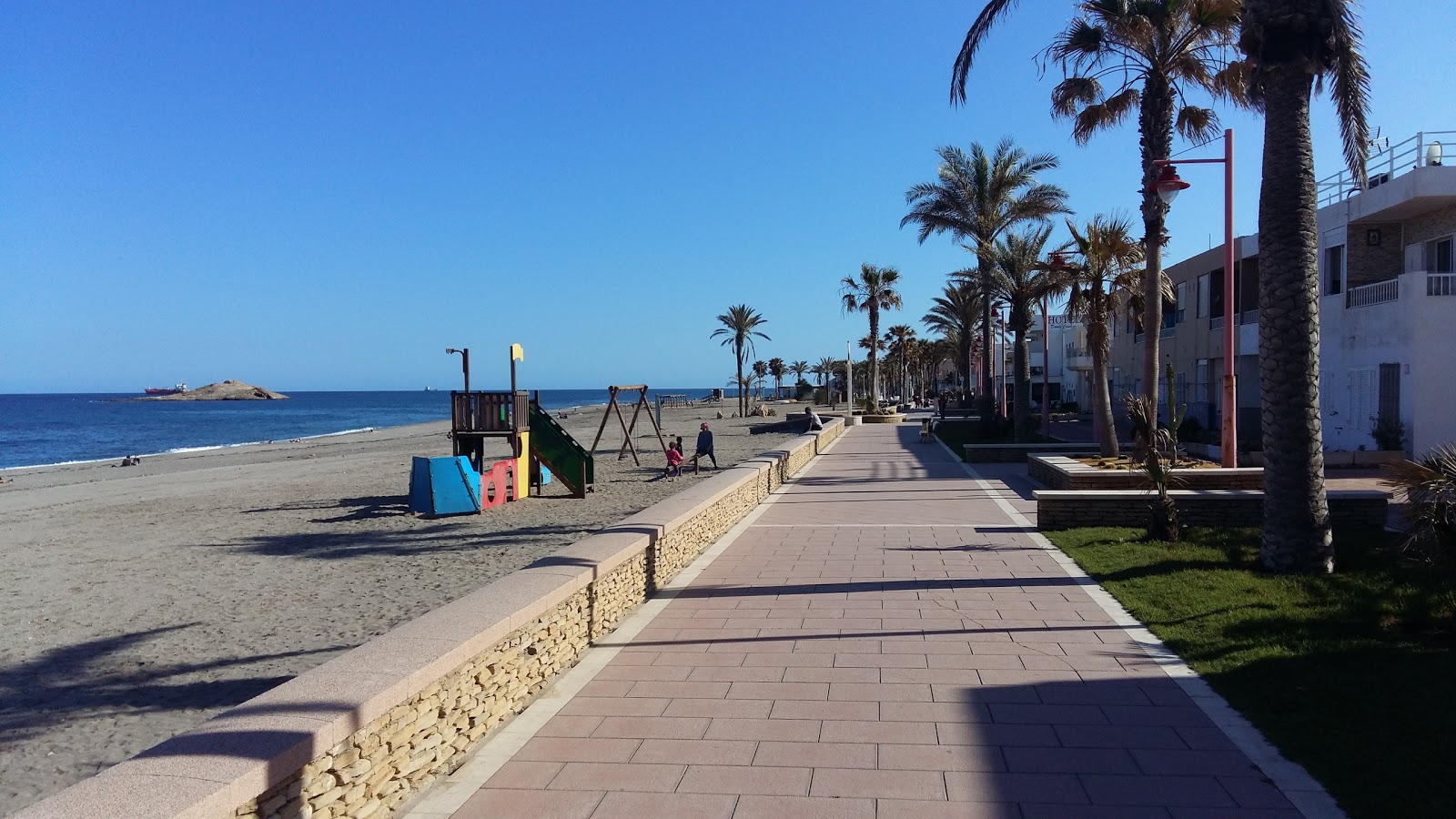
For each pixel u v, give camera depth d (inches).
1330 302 869.8
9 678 295.3
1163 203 678.5
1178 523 407.8
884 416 1998.0
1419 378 724.7
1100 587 325.4
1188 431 1029.8
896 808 156.6
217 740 128.2
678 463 925.8
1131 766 171.6
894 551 410.3
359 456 1451.8
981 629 271.9
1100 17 675.4
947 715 200.4
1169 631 260.4
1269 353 335.0
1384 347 772.0
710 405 4143.7
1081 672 228.7
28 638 346.9
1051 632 267.1
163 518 713.6
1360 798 153.3
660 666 242.4
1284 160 331.9
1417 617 255.3
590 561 261.6
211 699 270.1
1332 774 162.7
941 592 323.0
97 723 252.5
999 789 163.3
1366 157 417.7
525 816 156.6
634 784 168.6
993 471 804.0
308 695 146.6
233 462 1453.0
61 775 218.4
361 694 146.9
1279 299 331.6
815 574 362.3
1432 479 267.7
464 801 162.9
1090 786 163.5
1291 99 332.2
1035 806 156.3
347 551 522.3
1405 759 166.2
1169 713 198.7
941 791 163.2
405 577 439.2
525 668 213.3
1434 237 788.6
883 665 238.5
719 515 466.3
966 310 1854.1
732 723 198.7
